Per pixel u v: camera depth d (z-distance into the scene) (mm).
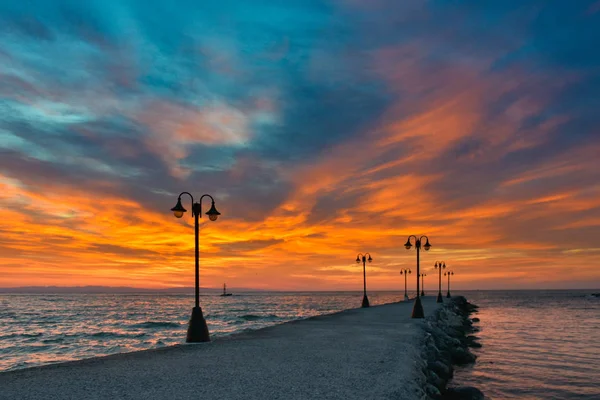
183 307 118125
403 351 12672
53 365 10266
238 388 8031
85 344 33281
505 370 19484
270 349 12828
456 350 21969
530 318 57844
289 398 7398
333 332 17594
